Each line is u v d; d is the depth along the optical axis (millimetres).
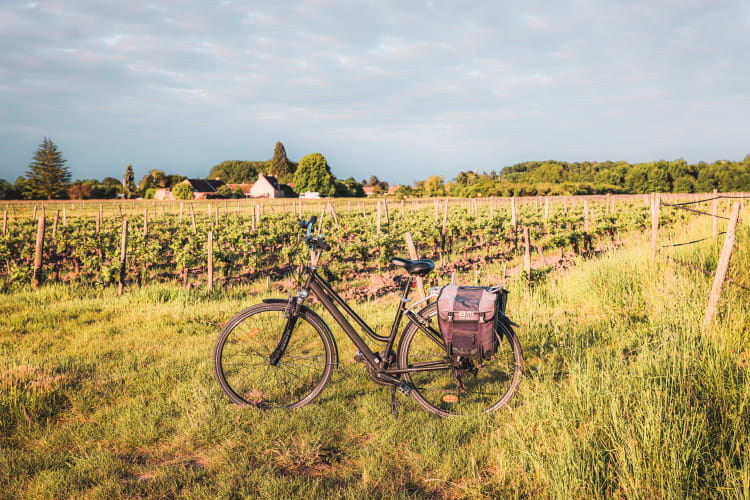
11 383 3699
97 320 6406
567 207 32688
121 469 2570
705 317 4066
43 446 2855
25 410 3246
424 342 3184
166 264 13922
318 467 2600
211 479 2461
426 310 3145
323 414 3168
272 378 3436
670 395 2674
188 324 6055
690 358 3090
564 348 4051
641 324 4793
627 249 9758
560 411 2623
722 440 2357
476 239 18484
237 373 3518
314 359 3406
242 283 10703
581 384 2818
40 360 4457
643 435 2289
